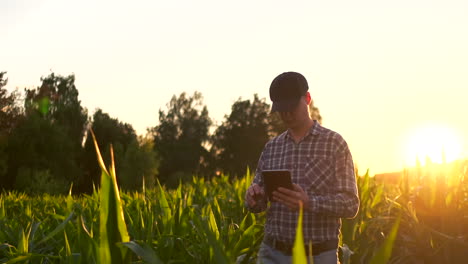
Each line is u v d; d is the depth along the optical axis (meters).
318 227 3.38
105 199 2.29
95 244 2.50
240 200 6.64
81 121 82.88
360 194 6.64
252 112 97.56
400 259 6.06
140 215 4.41
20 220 5.23
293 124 3.51
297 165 3.50
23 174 55.53
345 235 5.59
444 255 6.02
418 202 6.48
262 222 5.57
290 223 3.45
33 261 3.77
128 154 66.12
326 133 3.48
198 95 109.56
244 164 93.62
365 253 5.63
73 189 70.50
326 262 3.37
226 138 96.44
